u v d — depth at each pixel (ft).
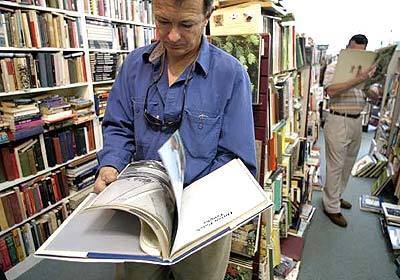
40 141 6.88
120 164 2.79
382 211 8.25
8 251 6.26
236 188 2.35
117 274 3.33
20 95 6.74
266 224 4.60
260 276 4.62
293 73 6.82
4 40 5.83
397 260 6.45
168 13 2.22
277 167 5.53
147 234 1.95
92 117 8.10
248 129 2.69
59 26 6.97
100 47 8.24
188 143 2.68
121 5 8.73
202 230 1.99
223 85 2.64
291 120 6.70
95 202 2.00
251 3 4.00
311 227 7.87
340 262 6.52
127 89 2.94
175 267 2.88
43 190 6.99
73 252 1.85
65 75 7.27
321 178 10.81
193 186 2.55
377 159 11.35
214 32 4.24
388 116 11.59
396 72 11.32
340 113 7.63
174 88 2.68
